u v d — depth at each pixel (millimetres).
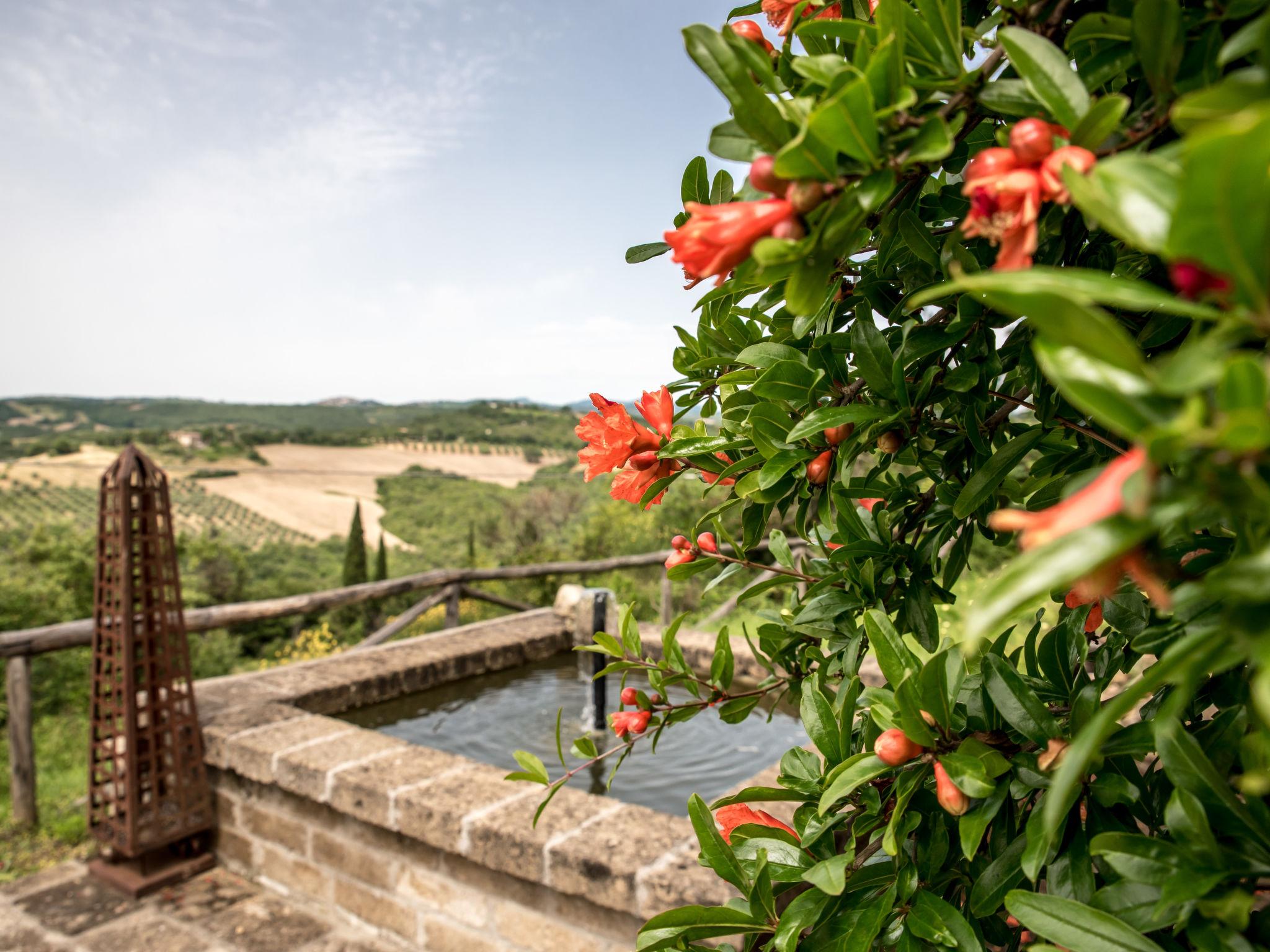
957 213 838
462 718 4738
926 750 733
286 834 3494
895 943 775
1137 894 605
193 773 3725
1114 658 835
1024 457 892
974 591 4246
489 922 2783
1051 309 340
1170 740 607
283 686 4504
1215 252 331
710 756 4059
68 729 6688
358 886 3217
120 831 3639
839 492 983
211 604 17516
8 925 3361
